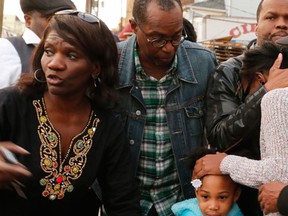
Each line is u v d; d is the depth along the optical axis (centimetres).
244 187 224
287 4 252
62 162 179
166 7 208
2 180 156
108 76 189
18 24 1825
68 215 184
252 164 186
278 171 172
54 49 174
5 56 271
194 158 224
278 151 173
